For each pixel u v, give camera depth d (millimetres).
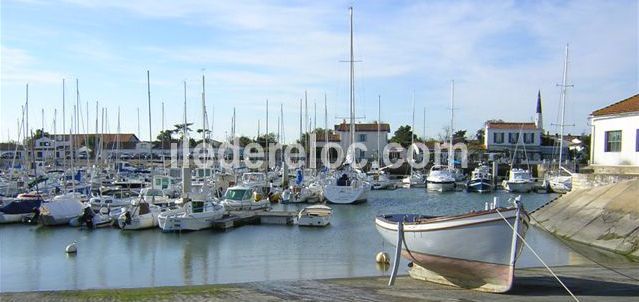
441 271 15172
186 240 28219
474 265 14141
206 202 33188
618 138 37094
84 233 30453
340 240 28000
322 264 21969
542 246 25016
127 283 19188
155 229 31609
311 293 14469
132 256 24250
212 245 26781
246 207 38688
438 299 13430
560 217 30031
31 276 20562
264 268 21344
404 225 15539
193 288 15477
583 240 25828
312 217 32906
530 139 93750
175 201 35312
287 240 28078
